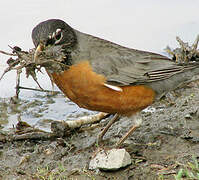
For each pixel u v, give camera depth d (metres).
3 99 14.16
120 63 10.31
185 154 9.84
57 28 9.54
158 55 11.11
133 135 11.18
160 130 11.15
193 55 14.92
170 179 8.95
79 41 10.02
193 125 11.18
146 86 10.65
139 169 9.46
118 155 9.50
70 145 10.95
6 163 10.41
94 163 9.62
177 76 11.15
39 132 11.62
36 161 10.39
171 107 12.58
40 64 9.38
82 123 11.92
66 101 14.13
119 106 10.25
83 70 9.70
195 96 12.95
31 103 13.92
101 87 9.84
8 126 12.57
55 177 9.49
